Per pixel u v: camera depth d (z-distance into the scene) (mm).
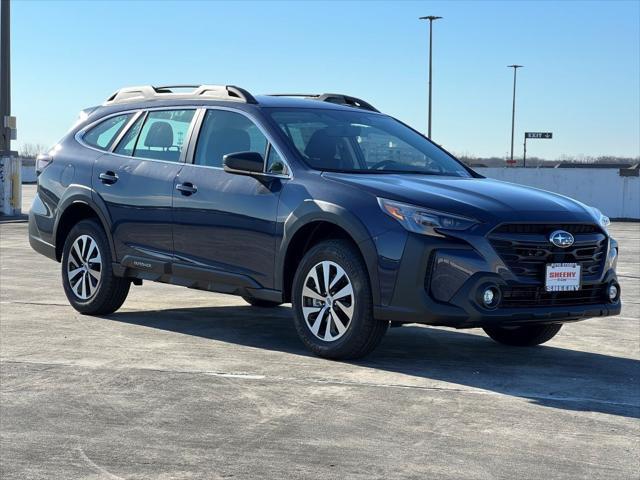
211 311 8469
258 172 6504
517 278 5770
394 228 5824
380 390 5402
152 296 9492
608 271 6234
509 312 5730
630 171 32438
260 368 5949
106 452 4238
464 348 6902
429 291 5746
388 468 4027
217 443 4371
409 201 5855
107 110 8219
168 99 7711
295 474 3939
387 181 6223
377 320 5977
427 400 5191
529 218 5816
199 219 6977
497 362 6367
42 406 5012
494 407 5078
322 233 6449
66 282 8117
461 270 5684
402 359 6355
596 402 5258
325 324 6242
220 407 5000
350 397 5227
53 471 3986
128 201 7539
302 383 5543
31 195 36594
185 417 4809
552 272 5859
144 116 7793
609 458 4223
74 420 4750
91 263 7914
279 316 8250
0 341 6770
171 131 7492
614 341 7379
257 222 6562
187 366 5988
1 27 24703
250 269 6648
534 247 5828
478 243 5691
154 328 7430
